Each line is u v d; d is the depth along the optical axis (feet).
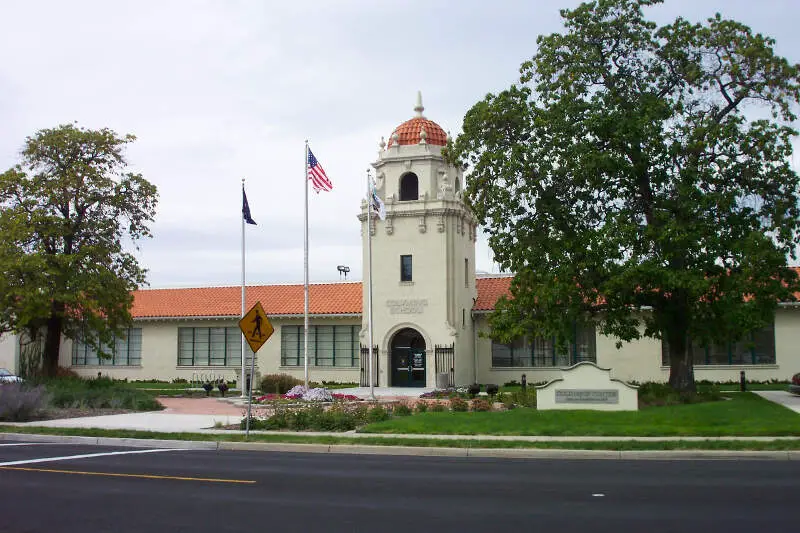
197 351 161.27
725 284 87.66
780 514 34.99
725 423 70.18
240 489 42.57
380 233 139.74
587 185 93.30
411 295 136.67
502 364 144.05
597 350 136.77
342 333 151.53
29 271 108.68
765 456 55.98
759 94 92.68
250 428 74.54
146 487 43.34
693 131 89.25
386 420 78.02
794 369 128.98
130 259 123.65
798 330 129.29
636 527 32.45
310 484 44.32
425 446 61.16
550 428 68.64
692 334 95.40
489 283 152.87
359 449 61.82
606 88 94.94
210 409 98.53
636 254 89.45
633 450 57.88
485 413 79.05
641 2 94.07
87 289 112.78
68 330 121.90
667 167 91.76
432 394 115.14
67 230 115.55
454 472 49.39
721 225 89.71
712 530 31.81
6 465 52.54
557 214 93.86
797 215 91.40
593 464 53.67
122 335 123.24
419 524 33.32
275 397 109.60
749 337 130.93
